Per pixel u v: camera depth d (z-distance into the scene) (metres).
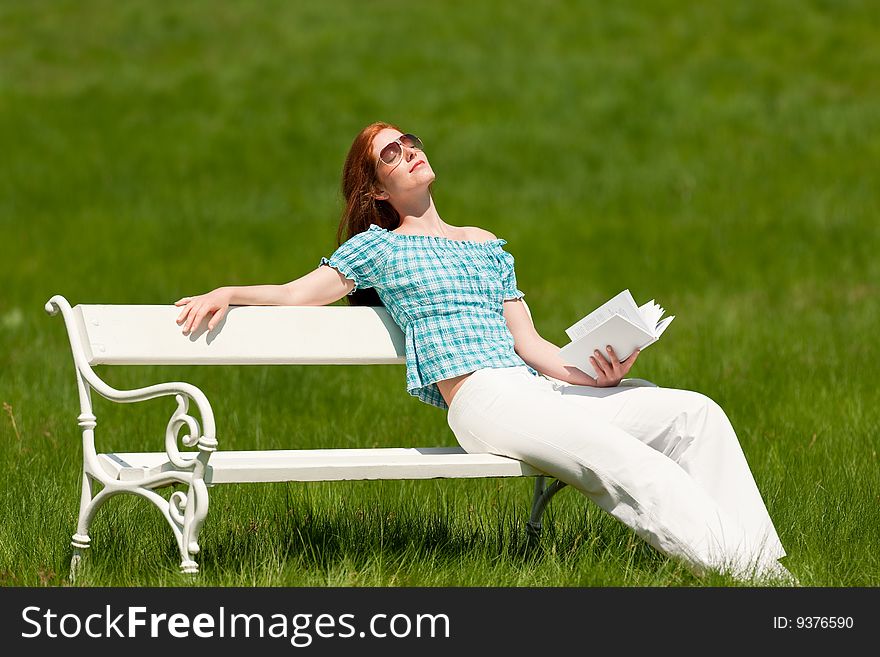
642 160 31.80
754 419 12.44
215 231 26.42
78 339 7.64
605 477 7.42
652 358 15.28
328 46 41.38
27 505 8.96
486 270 8.59
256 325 8.09
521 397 7.85
